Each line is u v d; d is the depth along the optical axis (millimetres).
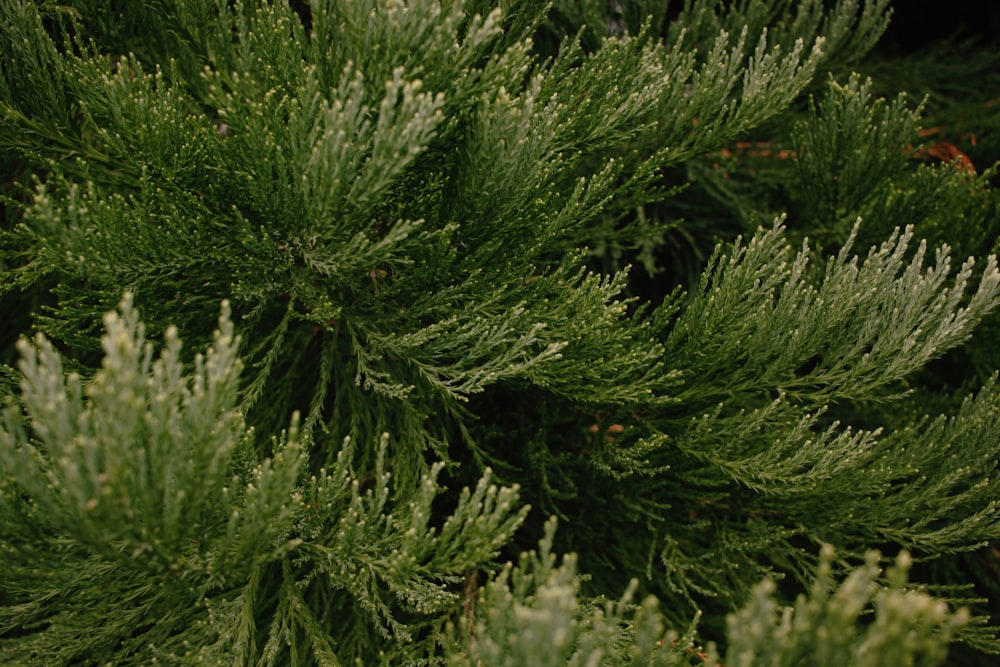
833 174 2814
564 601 1170
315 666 2107
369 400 2352
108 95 1800
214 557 1485
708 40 3107
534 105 2018
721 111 2428
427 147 1867
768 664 1252
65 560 1548
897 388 2916
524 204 1971
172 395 1303
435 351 1992
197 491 1322
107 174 2170
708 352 2164
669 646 1459
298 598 1954
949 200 2789
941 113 3996
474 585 2338
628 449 2143
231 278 2004
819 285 2766
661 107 2457
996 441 2113
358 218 1726
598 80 2168
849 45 3328
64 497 1305
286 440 2297
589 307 1956
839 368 2164
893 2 4812
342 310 2139
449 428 2494
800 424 2010
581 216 2096
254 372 2158
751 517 2482
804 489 2010
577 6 3014
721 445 2199
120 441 1193
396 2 1582
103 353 2490
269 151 1723
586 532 2520
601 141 2160
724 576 2494
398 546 1739
